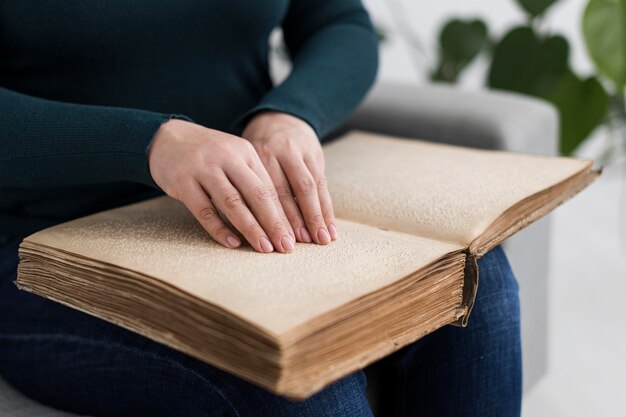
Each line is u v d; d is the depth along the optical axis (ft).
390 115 4.04
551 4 5.26
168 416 2.40
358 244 2.21
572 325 5.42
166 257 2.09
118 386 2.48
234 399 2.20
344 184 2.76
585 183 2.81
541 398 4.54
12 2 2.63
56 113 2.47
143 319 1.99
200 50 2.97
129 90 2.87
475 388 2.75
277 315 1.73
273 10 3.14
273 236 2.19
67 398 2.65
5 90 2.62
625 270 6.32
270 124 2.73
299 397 1.65
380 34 6.10
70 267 2.17
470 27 6.01
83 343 2.52
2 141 2.47
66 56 2.74
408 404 2.89
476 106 3.95
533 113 3.92
